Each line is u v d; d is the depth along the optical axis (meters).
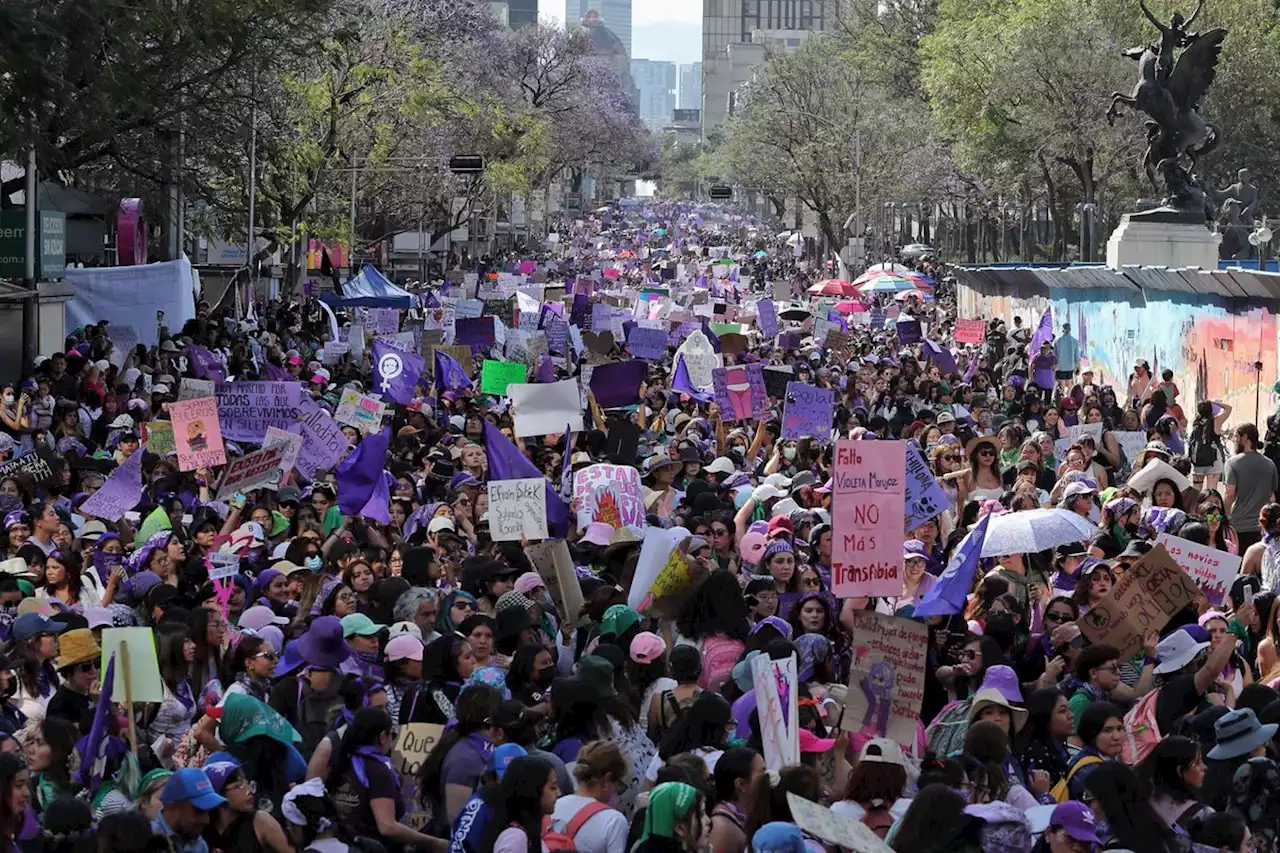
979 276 64.06
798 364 34.56
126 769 9.52
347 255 69.69
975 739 9.16
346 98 54.25
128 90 23.72
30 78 21.03
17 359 31.48
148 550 14.30
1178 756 8.80
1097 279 44.09
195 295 41.94
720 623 11.57
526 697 10.84
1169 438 23.33
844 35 109.31
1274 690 10.61
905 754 9.85
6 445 21.03
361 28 52.19
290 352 37.19
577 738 9.63
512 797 8.25
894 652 9.89
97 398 25.81
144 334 37.53
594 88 124.56
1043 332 41.06
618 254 133.50
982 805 7.96
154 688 9.57
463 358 33.97
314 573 13.16
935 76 71.38
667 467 18.47
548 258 118.06
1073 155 66.94
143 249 40.22
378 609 12.39
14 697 10.96
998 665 10.55
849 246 91.38
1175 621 12.70
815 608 12.09
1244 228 52.88
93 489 18.22
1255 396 32.44
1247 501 18.42
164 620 11.40
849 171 95.50
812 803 7.25
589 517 16.45
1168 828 8.38
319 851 8.73
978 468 18.09
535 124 90.06
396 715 10.45
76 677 10.51
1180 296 37.12
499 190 89.88
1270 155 68.56
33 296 30.88
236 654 11.05
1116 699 11.45
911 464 15.21
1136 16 67.00
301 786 8.83
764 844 7.30
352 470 17.61
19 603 12.78
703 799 8.05
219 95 32.62
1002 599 12.56
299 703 10.60
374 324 38.62
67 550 14.56
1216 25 66.62
